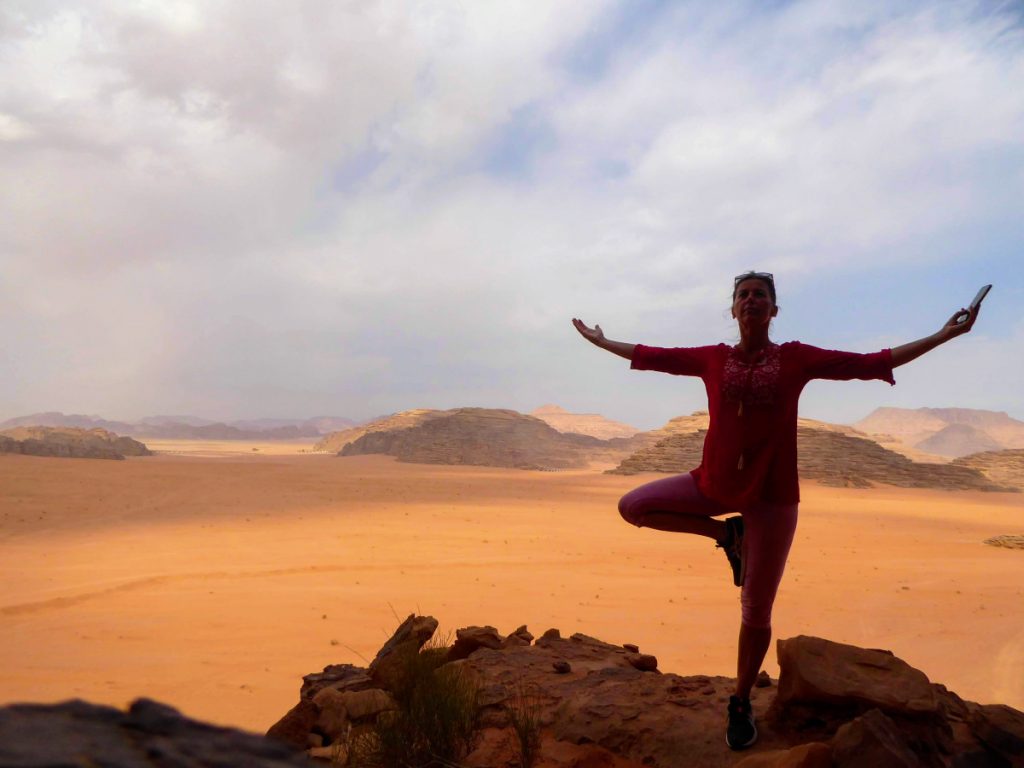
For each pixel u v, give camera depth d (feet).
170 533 177.99
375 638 86.38
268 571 129.80
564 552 165.68
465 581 125.70
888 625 98.43
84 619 91.66
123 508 228.02
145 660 73.36
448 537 185.47
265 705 59.77
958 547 195.11
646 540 193.88
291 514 229.45
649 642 87.61
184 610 98.12
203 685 65.21
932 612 107.14
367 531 192.24
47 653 75.15
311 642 83.25
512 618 98.73
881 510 332.60
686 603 112.06
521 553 161.79
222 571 128.57
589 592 118.83
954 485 529.45
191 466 444.14
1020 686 71.26
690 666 77.05
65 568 127.95
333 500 281.13
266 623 91.66
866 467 540.11
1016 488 585.63
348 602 105.91
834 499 401.08
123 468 385.50
